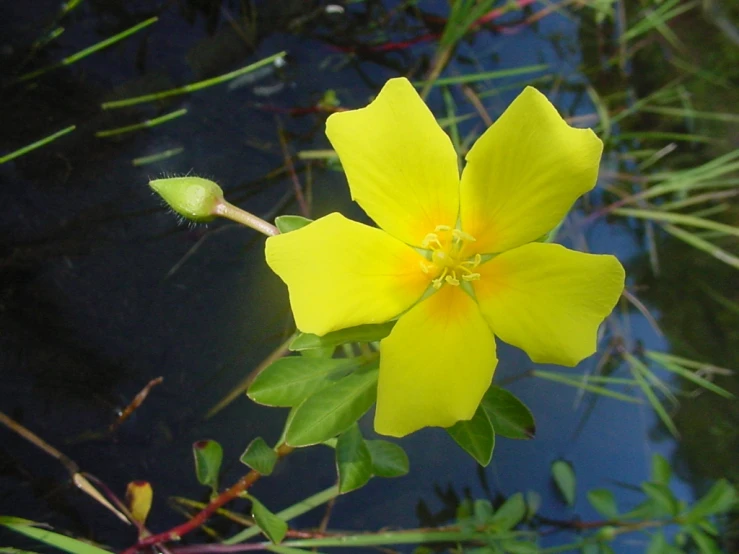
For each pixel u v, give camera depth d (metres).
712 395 0.16
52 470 0.12
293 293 0.08
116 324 0.13
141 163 0.14
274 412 0.13
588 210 0.18
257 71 0.16
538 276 0.09
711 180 0.18
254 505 0.11
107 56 0.15
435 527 0.14
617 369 0.16
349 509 0.13
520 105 0.09
